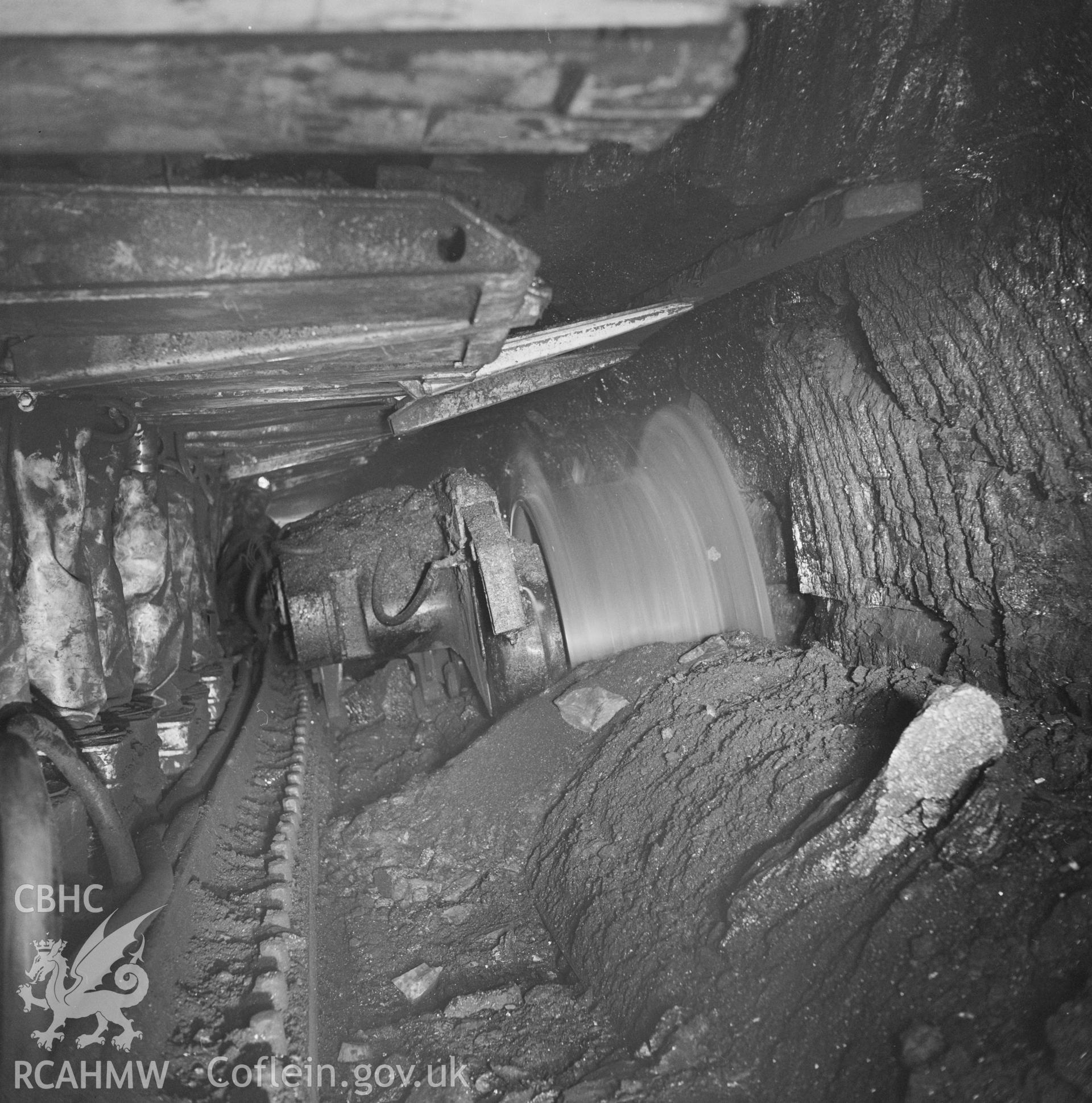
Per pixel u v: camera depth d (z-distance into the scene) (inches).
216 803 188.4
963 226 173.5
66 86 86.1
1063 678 178.2
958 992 112.0
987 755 142.9
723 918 140.6
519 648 264.7
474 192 166.6
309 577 287.0
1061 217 155.4
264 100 91.5
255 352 138.0
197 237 115.6
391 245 121.0
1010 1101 95.9
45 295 112.4
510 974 160.6
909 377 199.8
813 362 233.5
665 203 207.8
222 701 280.2
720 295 237.8
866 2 153.2
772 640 279.7
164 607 233.5
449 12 81.5
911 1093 102.3
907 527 213.2
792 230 179.8
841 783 157.6
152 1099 102.0
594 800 201.3
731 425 290.2
